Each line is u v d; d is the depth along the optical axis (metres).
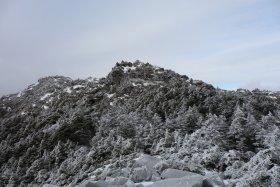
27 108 121.31
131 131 66.12
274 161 29.09
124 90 100.25
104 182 23.66
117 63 124.19
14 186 57.59
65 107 98.56
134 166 31.81
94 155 53.84
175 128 63.84
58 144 65.38
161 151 50.16
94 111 89.75
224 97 83.00
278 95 120.38
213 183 22.19
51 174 53.16
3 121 99.19
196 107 74.00
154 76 113.50
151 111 76.88
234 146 51.34
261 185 23.52
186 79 113.81
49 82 158.62
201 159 39.25
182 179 21.88
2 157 71.62
